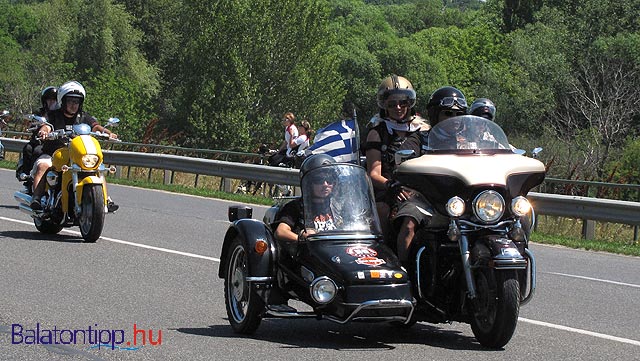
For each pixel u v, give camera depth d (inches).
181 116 2578.7
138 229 631.8
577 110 2169.0
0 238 553.9
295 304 402.9
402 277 311.9
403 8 7194.9
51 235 579.2
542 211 750.5
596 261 599.2
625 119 1945.1
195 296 405.4
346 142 358.6
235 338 326.6
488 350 318.7
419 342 332.2
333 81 2620.6
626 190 1007.6
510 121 2375.7
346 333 347.6
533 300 436.5
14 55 3038.9
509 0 4229.8
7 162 1222.3
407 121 358.9
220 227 667.4
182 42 3518.7
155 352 299.7
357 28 4690.0
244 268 335.6
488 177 315.6
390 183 343.6
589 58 2256.4
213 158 1272.1
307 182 340.2
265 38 2517.2
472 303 319.9
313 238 327.0
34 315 350.3
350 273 309.0
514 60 2768.2
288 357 297.1
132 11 3641.7
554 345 332.8
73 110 573.9
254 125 2516.0
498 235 315.6
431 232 327.0
